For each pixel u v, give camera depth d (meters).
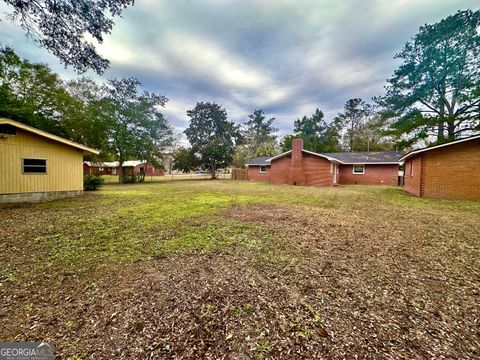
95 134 19.38
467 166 10.08
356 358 1.60
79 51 6.96
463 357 1.60
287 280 2.80
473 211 7.23
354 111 37.53
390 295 2.46
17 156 8.84
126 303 2.29
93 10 6.33
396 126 17.58
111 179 28.78
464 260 3.41
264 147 43.22
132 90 21.88
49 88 16.17
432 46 15.83
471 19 14.11
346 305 2.28
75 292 2.50
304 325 1.97
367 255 3.61
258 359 1.60
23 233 4.77
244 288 2.61
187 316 2.09
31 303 2.28
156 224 5.53
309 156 18.92
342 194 12.14
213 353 1.66
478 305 2.27
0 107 13.02
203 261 3.37
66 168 10.61
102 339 1.79
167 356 1.63
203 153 31.38
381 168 20.38
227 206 8.09
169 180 27.73
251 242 4.22
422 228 5.21
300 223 5.67
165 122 25.11
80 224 5.53
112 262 3.33
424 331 1.89
